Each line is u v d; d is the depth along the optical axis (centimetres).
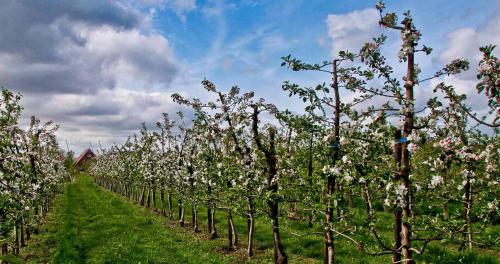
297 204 1280
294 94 946
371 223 838
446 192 926
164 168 3056
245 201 1595
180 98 1600
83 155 13425
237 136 1516
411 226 796
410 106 740
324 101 955
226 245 1889
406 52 745
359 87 863
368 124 804
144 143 3825
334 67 945
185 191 2450
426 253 1412
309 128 961
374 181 800
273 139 1386
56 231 2356
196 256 1612
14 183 1399
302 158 1195
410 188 780
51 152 3606
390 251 824
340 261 1446
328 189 1009
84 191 5638
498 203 818
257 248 1809
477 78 627
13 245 1620
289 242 1777
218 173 1761
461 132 833
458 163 809
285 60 932
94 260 1588
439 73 761
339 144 922
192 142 2317
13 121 1556
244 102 1434
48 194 2764
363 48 812
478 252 1450
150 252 1686
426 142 768
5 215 1306
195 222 2341
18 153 1739
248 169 1481
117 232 2205
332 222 993
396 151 796
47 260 1619
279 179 1247
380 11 787
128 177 4581
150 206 3869
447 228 775
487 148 974
